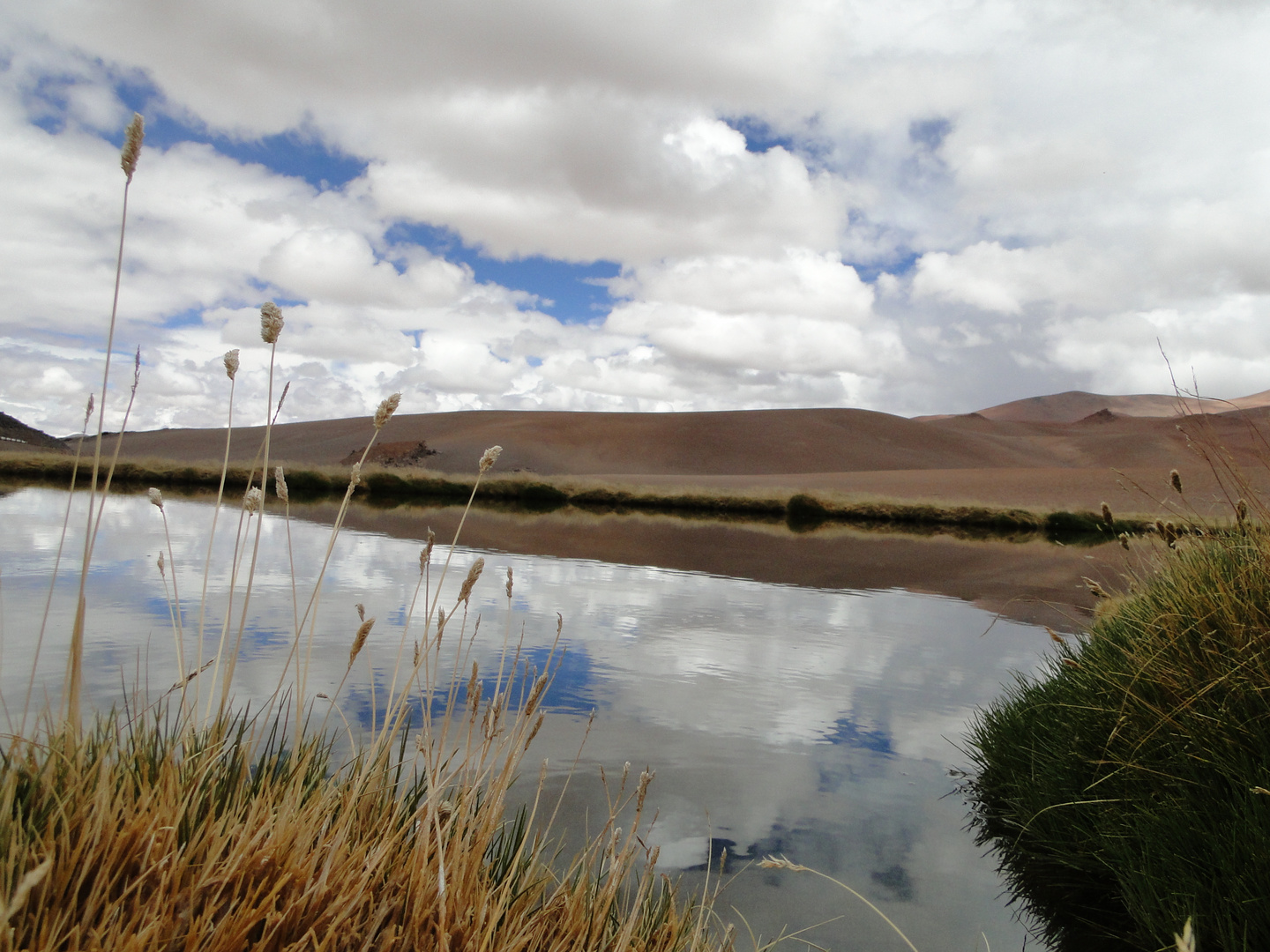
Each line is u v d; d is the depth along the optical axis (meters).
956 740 5.16
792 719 5.43
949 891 3.16
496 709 2.00
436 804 1.76
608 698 5.62
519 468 76.00
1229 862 2.53
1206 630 3.23
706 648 7.55
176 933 1.28
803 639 8.23
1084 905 3.08
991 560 18.47
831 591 12.04
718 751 4.68
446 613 8.13
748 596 11.05
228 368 1.78
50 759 1.49
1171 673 3.24
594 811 3.65
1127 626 3.96
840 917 2.91
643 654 7.11
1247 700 2.95
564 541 17.39
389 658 6.07
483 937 1.59
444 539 15.48
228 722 2.15
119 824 1.50
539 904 2.12
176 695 4.55
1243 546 3.40
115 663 5.27
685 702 5.67
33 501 18.31
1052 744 4.05
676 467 88.25
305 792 1.92
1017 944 2.75
